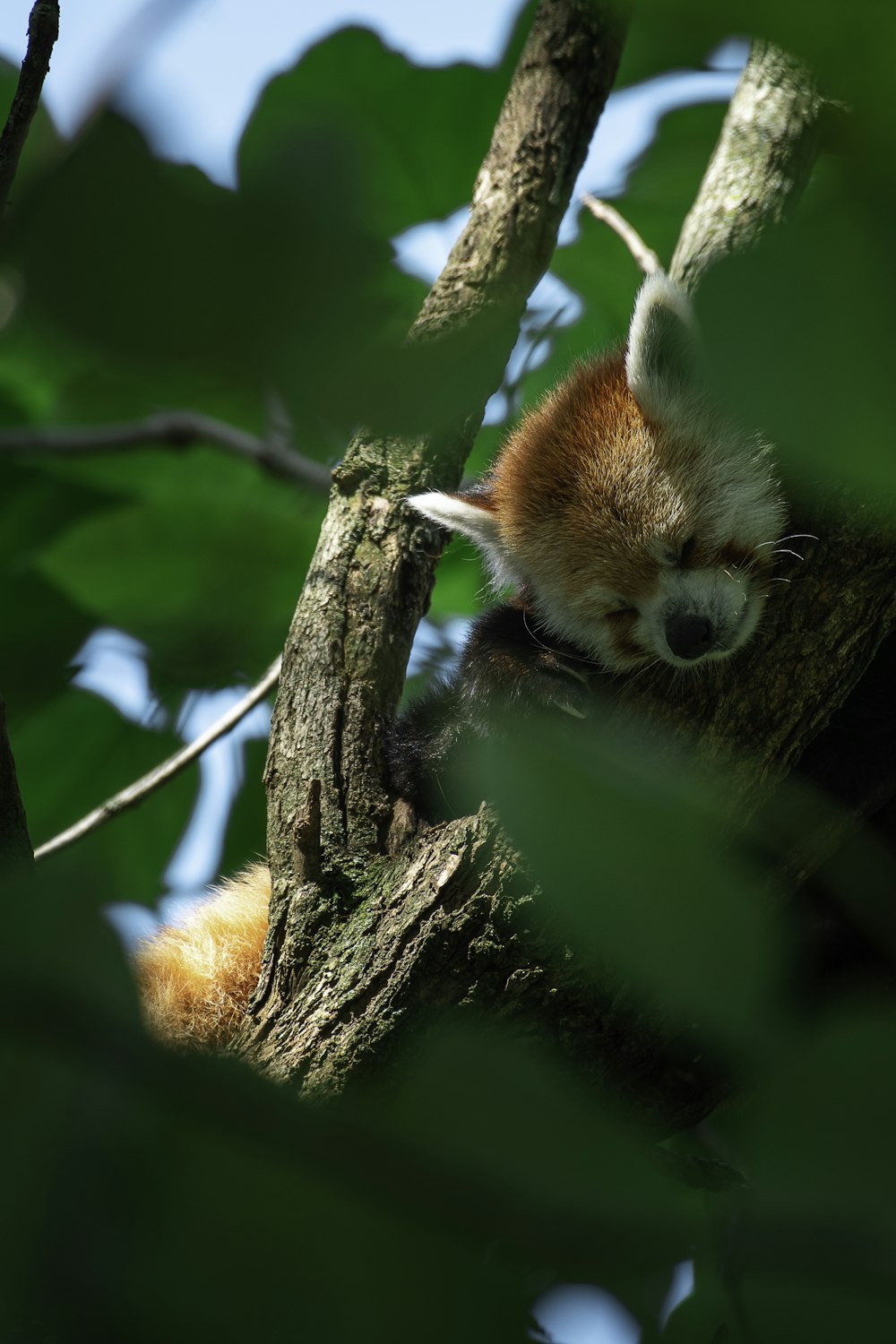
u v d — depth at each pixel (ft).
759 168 22.12
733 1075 6.00
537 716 22.17
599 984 15.34
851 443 3.85
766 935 5.56
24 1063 4.32
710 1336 11.91
